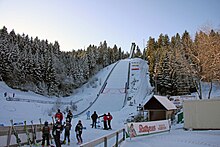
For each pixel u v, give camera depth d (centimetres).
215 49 4366
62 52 12781
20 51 9438
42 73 9388
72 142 1716
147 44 12381
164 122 2755
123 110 5431
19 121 4047
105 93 8206
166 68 7012
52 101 7544
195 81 4562
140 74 10050
